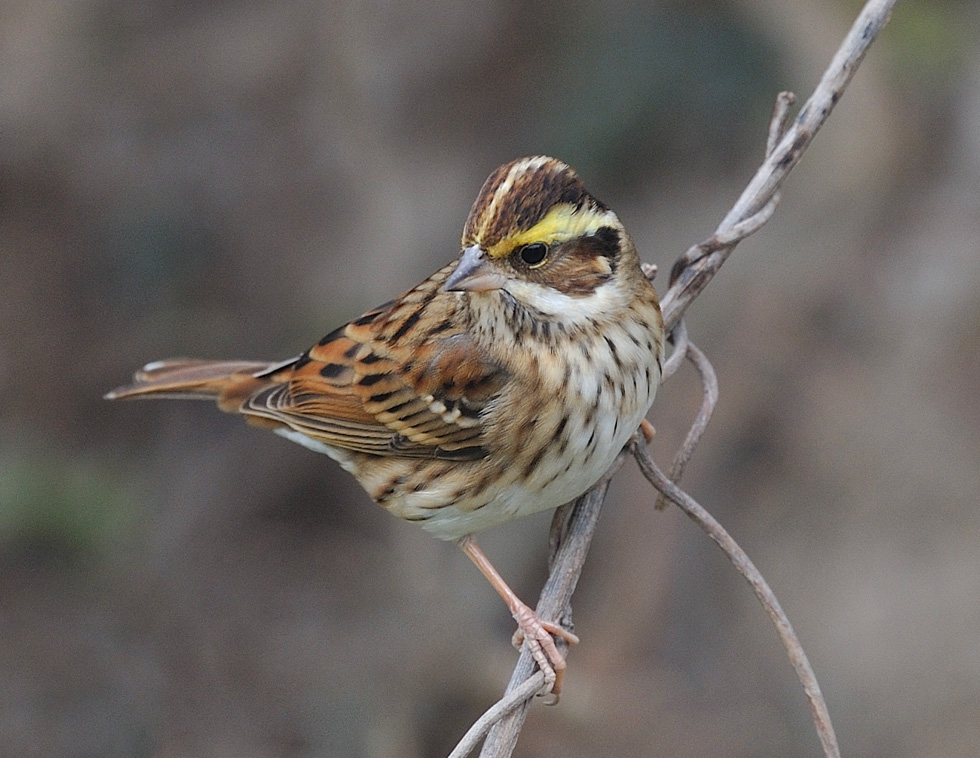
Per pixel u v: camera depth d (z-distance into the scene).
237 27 14.22
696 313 14.27
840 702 13.36
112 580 13.55
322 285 14.16
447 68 13.88
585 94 13.20
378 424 8.84
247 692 13.01
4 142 14.34
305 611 13.59
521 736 13.12
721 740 13.17
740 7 13.02
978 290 13.80
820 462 14.06
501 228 7.54
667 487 7.52
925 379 13.96
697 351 8.02
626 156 13.23
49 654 12.99
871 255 14.05
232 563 13.95
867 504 13.92
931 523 13.80
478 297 8.16
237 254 14.32
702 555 14.11
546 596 7.72
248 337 14.14
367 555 14.09
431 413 8.46
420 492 8.74
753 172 13.16
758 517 14.03
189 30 14.32
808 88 13.02
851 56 7.79
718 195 13.20
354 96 13.95
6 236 14.44
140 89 14.36
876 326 14.04
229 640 13.30
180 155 14.38
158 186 14.36
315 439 9.19
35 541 13.59
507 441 8.16
